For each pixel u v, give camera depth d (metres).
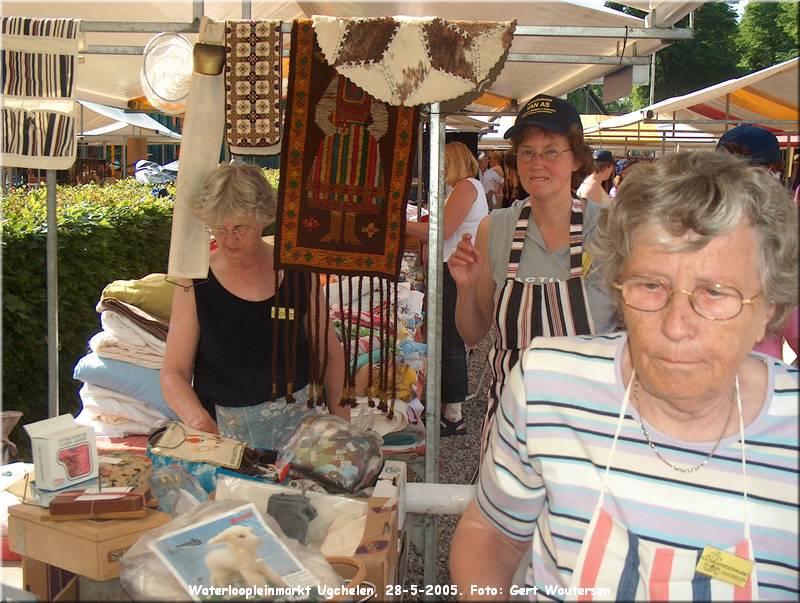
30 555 2.08
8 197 5.99
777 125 7.86
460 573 1.65
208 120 2.80
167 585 1.55
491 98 10.05
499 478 1.62
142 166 14.29
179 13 5.31
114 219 6.18
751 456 1.39
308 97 2.79
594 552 1.43
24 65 3.06
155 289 3.86
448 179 5.55
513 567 1.69
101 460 2.40
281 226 2.80
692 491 1.41
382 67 2.63
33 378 4.78
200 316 2.81
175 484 2.27
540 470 1.53
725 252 1.30
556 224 2.73
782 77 6.52
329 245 2.84
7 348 4.52
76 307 5.28
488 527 1.71
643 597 1.39
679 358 1.32
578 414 1.49
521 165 2.74
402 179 2.84
